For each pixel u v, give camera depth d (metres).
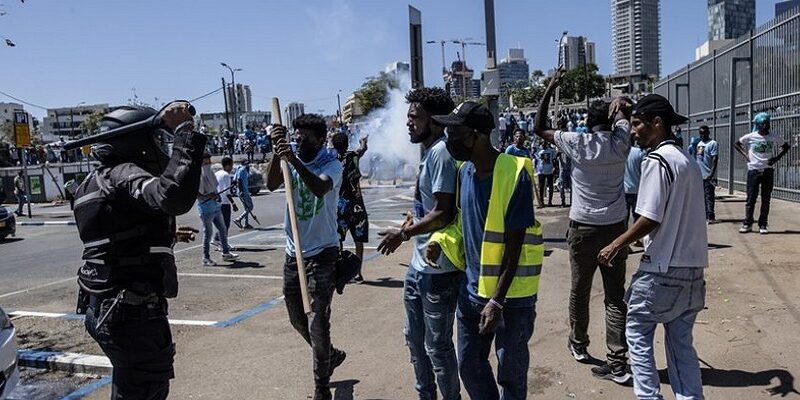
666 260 3.46
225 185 11.69
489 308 3.17
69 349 5.98
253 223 16.00
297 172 4.11
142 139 3.11
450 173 3.62
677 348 3.57
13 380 4.25
